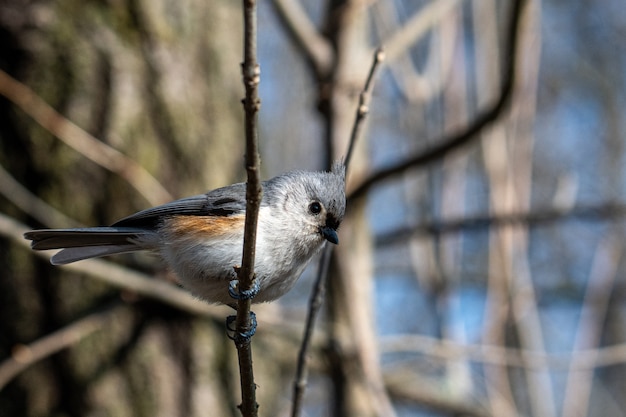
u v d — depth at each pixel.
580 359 9.73
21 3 9.91
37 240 7.11
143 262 9.97
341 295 10.30
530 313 9.90
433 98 11.62
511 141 10.26
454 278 10.84
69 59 10.00
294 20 10.36
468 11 12.54
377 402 9.51
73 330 9.23
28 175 9.87
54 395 9.49
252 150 5.07
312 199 7.30
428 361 12.22
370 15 12.73
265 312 10.48
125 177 9.62
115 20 10.30
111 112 10.03
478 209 13.48
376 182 9.66
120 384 9.59
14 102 9.77
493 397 9.73
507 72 8.29
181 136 10.40
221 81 10.99
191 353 9.95
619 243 10.99
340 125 10.34
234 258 7.04
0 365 9.27
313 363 11.06
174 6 10.70
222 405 10.04
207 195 7.43
